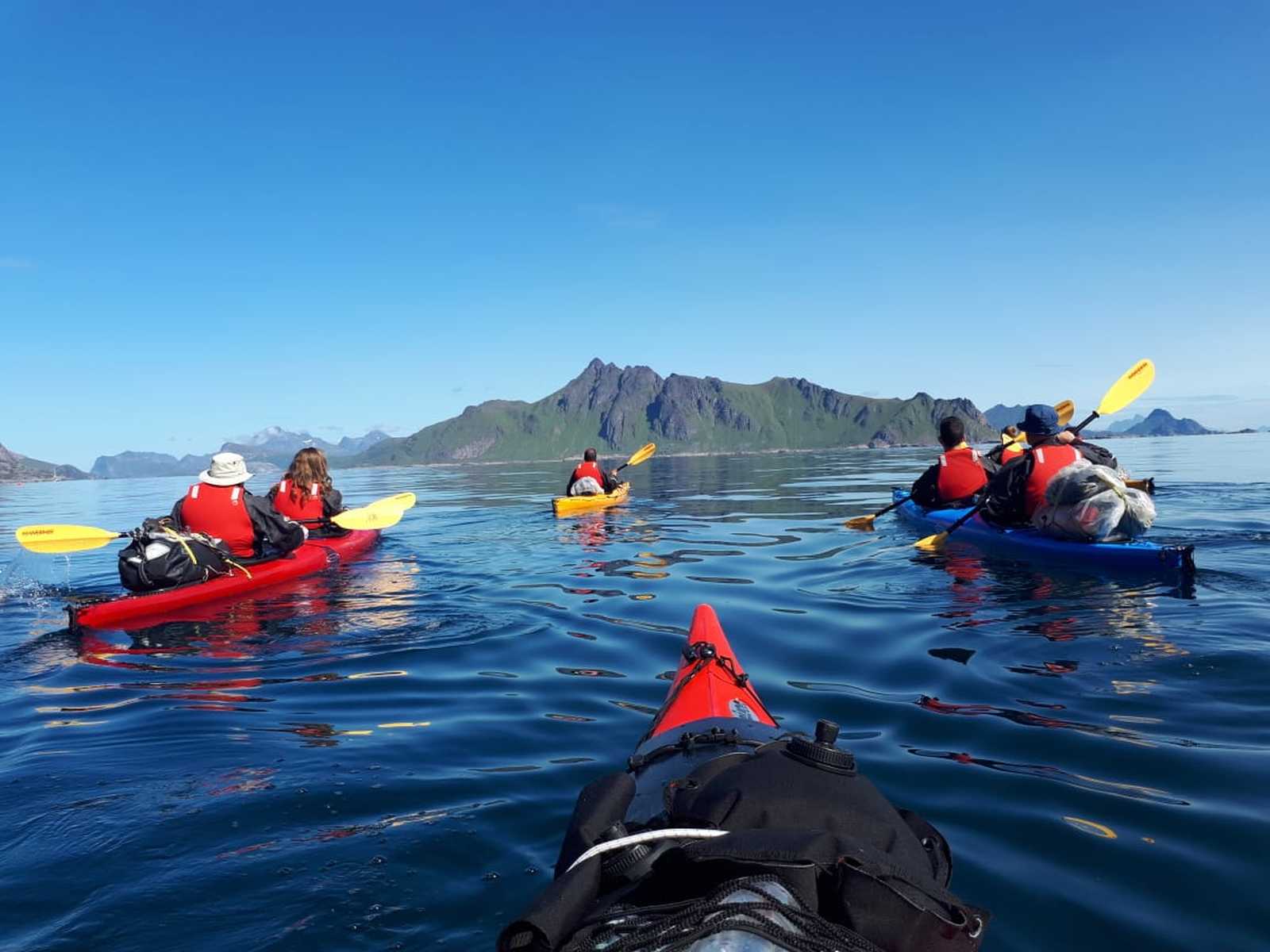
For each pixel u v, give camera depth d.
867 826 1.72
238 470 8.23
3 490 44.19
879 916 1.48
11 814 3.20
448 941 2.37
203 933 2.42
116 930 2.43
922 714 4.17
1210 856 2.69
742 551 10.11
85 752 3.91
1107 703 4.15
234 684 5.07
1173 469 20.95
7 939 2.39
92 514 20.52
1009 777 3.37
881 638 5.68
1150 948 2.26
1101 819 2.98
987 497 8.77
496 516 16.06
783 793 1.76
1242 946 2.25
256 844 2.93
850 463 42.66
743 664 5.27
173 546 7.27
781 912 1.44
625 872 1.67
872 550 9.35
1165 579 6.83
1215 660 4.70
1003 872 2.66
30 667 5.62
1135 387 9.47
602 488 17.16
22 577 9.69
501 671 5.23
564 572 8.91
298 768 3.64
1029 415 8.52
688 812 1.84
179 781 3.51
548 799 3.28
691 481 28.06
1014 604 6.36
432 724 4.24
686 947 1.40
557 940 1.45
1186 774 3.30
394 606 7.22
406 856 2.83
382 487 32.09
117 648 6.04
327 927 2.43
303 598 7.62
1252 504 11.98
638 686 4.89
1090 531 7.63
